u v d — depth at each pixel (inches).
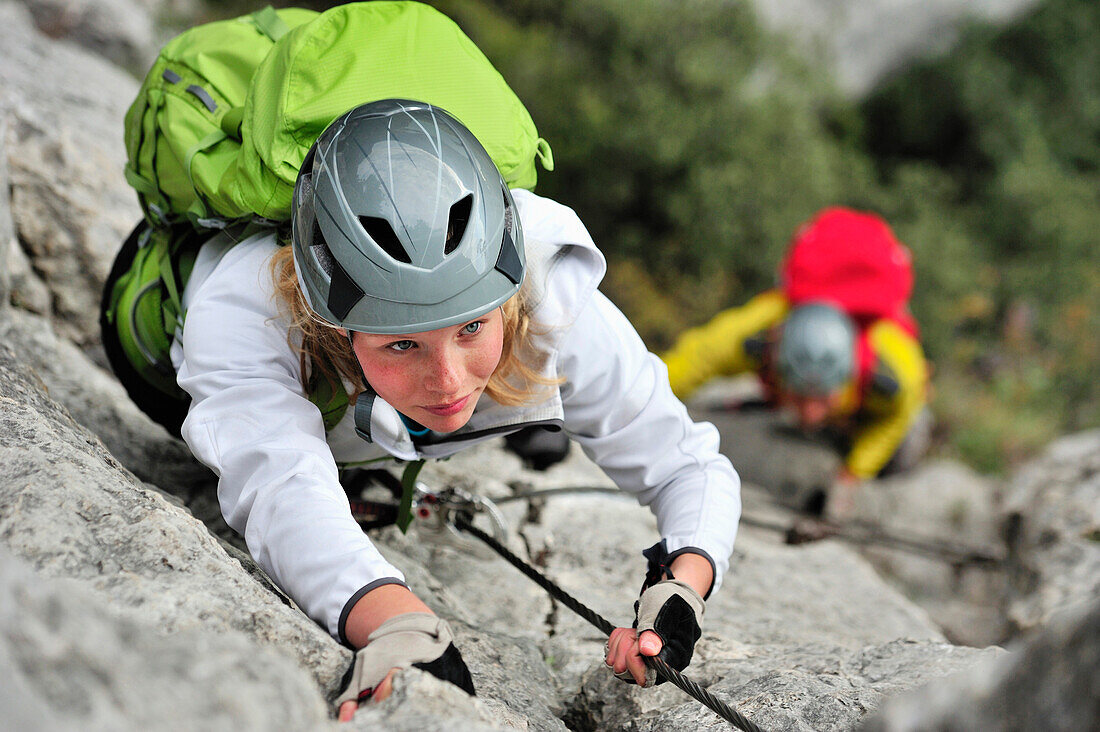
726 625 85.1
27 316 98.7
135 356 73.6
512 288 52.7
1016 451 296.8
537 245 58.1
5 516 46.1
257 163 56.6
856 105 506.6
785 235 365.1
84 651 29.9
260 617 44.8
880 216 437.7
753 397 234.2
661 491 66.3
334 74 57.3
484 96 59.0
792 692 57.7
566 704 67.3
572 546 101.1
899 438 204.8
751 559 112.1
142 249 75.2
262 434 53.5
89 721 27.9
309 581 49.3
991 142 504.4
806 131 388.2
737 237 366.6
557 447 115.0
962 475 218.8
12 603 29.1
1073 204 467.5
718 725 56.1
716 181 362.3
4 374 65.6
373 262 50.0
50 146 104.8
